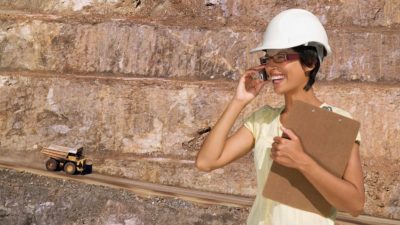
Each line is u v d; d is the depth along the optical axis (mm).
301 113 2619
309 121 2602
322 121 2588
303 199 2674
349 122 2559
